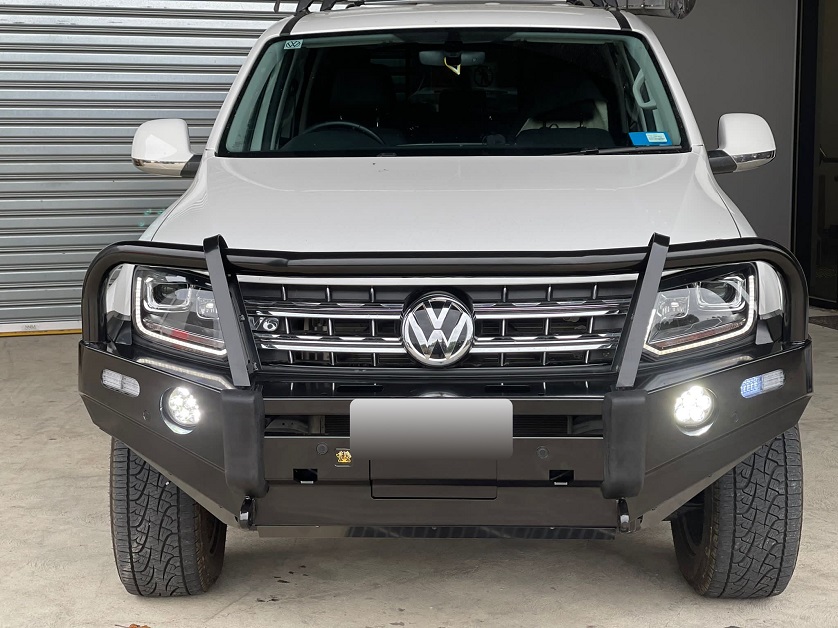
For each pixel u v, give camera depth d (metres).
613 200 2.89
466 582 3.29
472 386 2.48
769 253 2.58
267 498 2.57
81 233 7.83
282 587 3.26
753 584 2.99
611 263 2.49
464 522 2.57
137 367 2.64
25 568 3.44
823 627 2.92
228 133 3.69
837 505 3.92
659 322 2.59
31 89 7.62
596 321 2.55
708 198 2.98
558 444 2.46
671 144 3.56
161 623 3.00
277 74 3.88
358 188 3.03
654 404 2.48
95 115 7.74
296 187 3.08
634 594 3.17
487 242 2.60
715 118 8.84
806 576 3.28
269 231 2.71
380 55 3.85
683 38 8.74
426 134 3.65
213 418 2.54
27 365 6.71
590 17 4.05
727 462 2.62
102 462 4.65
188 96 7.87
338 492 2.54
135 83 7.77
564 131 3.65
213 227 2.76
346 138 3.64
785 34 8.71
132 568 3.05
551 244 2.60
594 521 2.57
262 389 2.49
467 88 3.76
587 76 3.77
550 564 3.43
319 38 3.98
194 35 7.82
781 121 8.80
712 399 2.56
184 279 2.66
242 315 2.56
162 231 2.80
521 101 3.74
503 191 2.97
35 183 7.71
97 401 2.73
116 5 7.66
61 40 7.61
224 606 3.12
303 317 2.56
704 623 2.95
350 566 3.44
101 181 7.82
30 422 5.32
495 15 4.01
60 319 7.87
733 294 2.67
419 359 2.49
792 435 2.87
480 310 2.53
